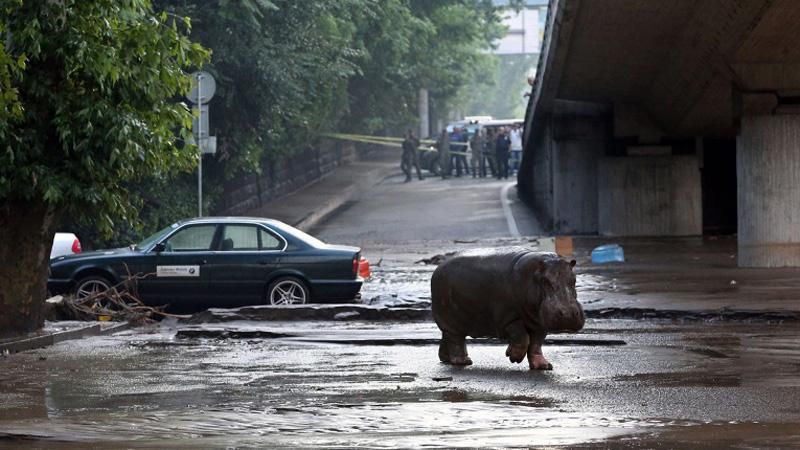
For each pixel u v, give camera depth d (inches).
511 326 1681.8
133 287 2613.2
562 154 4687.5
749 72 3053.6
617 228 4525.1
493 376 1653.5
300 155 6875.0
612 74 3868.1
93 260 2650.1
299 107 5014.8
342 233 4909.0
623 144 4557.1
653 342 2009.1
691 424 1269.7
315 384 1610.5
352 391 1539.1
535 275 1627.7
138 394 1550.2
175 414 1378.0
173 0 4124.0
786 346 1931.6
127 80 2121.1
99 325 2322.8
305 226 5152.6
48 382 1670.8
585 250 4030.5
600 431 1229.7
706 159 4960.6
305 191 6638.8
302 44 4717.0
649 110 4362.7
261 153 5019.7
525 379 1619.1
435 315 1781.5
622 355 1850.4
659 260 3599.9
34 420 1357.0
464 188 6909.5
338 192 6574.8
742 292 2605.8
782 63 3043.8
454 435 1221.1
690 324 2282.2
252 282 2635.3
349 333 2191.2
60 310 2469.2
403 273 3454.7
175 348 2066.9
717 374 1643.7
